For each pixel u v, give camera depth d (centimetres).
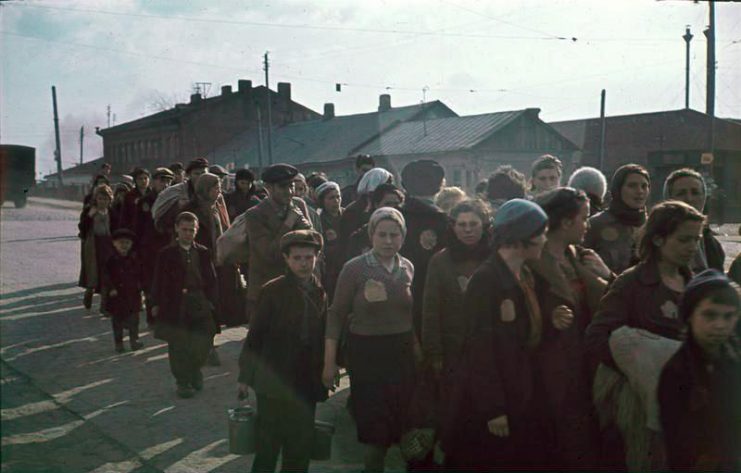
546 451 304
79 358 614
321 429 370
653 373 289
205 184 666
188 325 529
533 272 311
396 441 361
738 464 275
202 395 531
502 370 299
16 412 448
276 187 533
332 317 363
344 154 4022
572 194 329
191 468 391
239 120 4838
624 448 309
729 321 269
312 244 355
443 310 368
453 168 3528
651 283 309
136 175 811
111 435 428
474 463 308
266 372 352
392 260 374
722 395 274
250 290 535
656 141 3794
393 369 360
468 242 368
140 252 757
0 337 637
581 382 310
